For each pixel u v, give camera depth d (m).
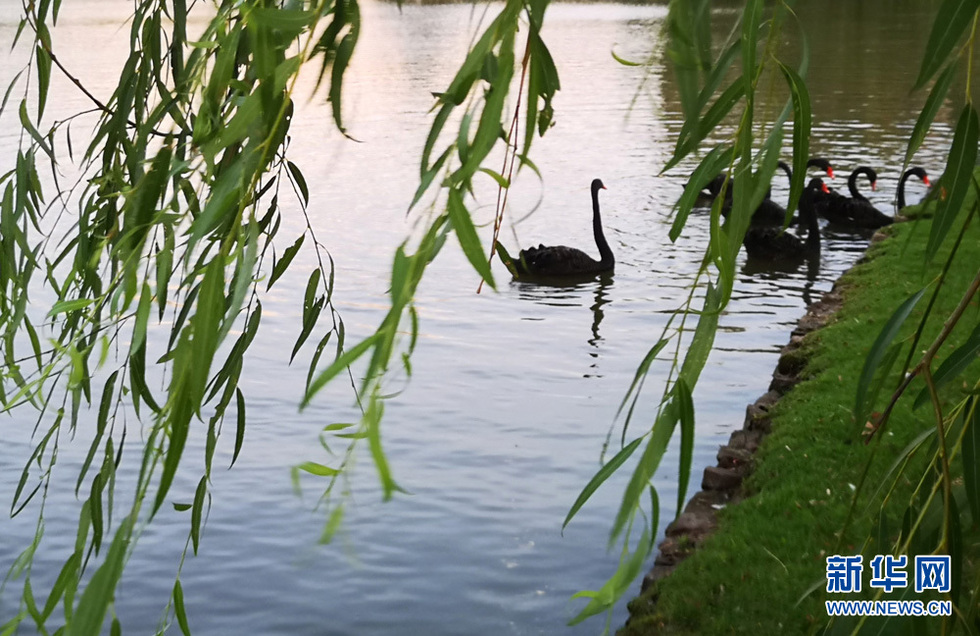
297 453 7.08
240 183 1.05
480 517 6.07
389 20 55.38
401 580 5.41
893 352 1.83
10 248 1.86
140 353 1.67
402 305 0.78
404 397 8.22
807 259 13.62
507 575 5.40
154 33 1.81
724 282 0.97
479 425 7.64
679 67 0.92
